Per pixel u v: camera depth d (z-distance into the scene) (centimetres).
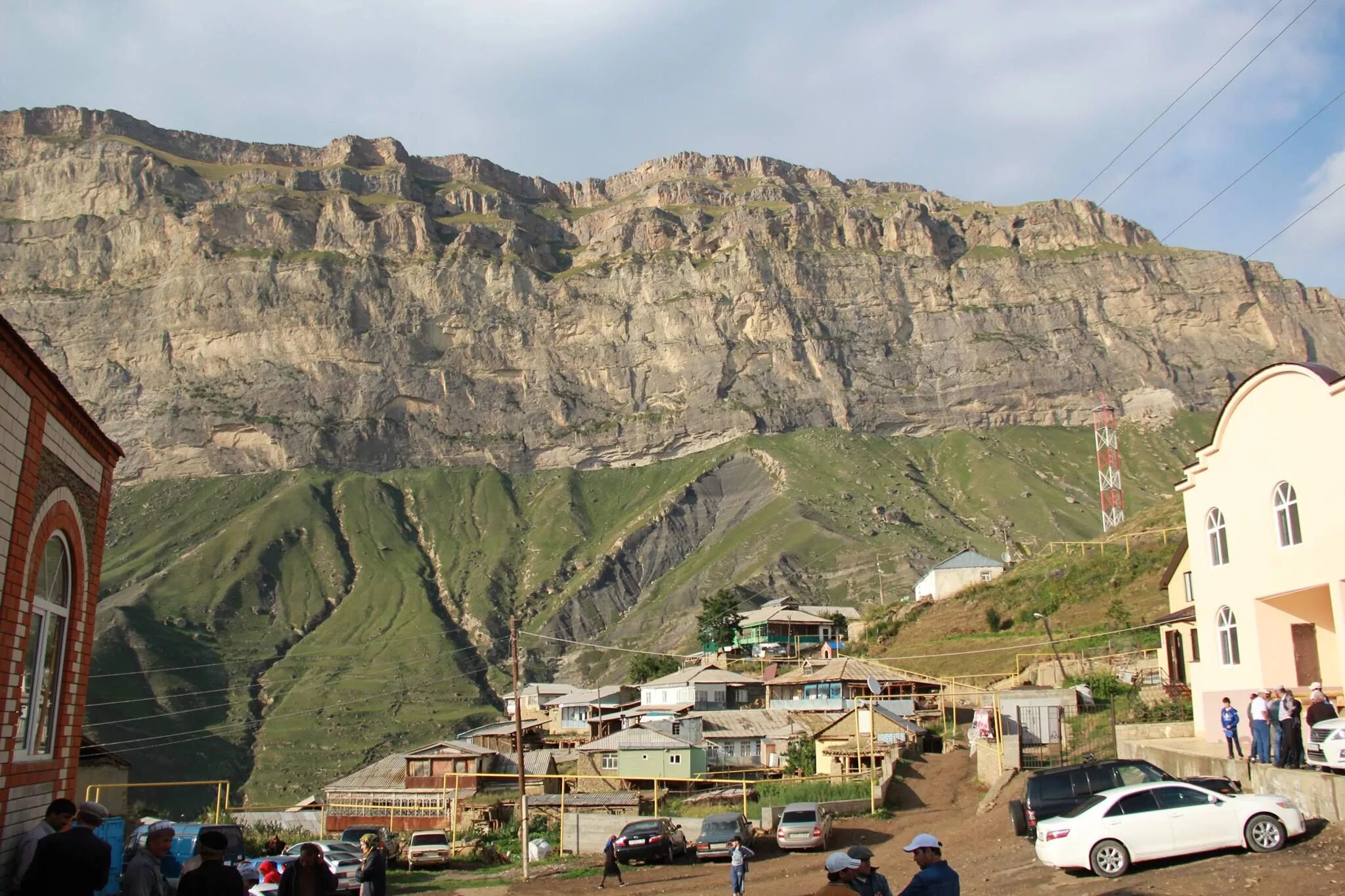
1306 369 3219
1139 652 7231
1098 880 2438
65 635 2333
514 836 5722
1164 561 9788
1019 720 4912
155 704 16462
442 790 7731
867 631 11919
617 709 10581
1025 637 9319
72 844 1567
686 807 5622
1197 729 3994
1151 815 2470
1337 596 3069
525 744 9838
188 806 13312
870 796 4859
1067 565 10862
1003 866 2928
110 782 4244
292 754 15062
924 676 8369
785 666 11044
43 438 2116
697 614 19112
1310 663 3431
